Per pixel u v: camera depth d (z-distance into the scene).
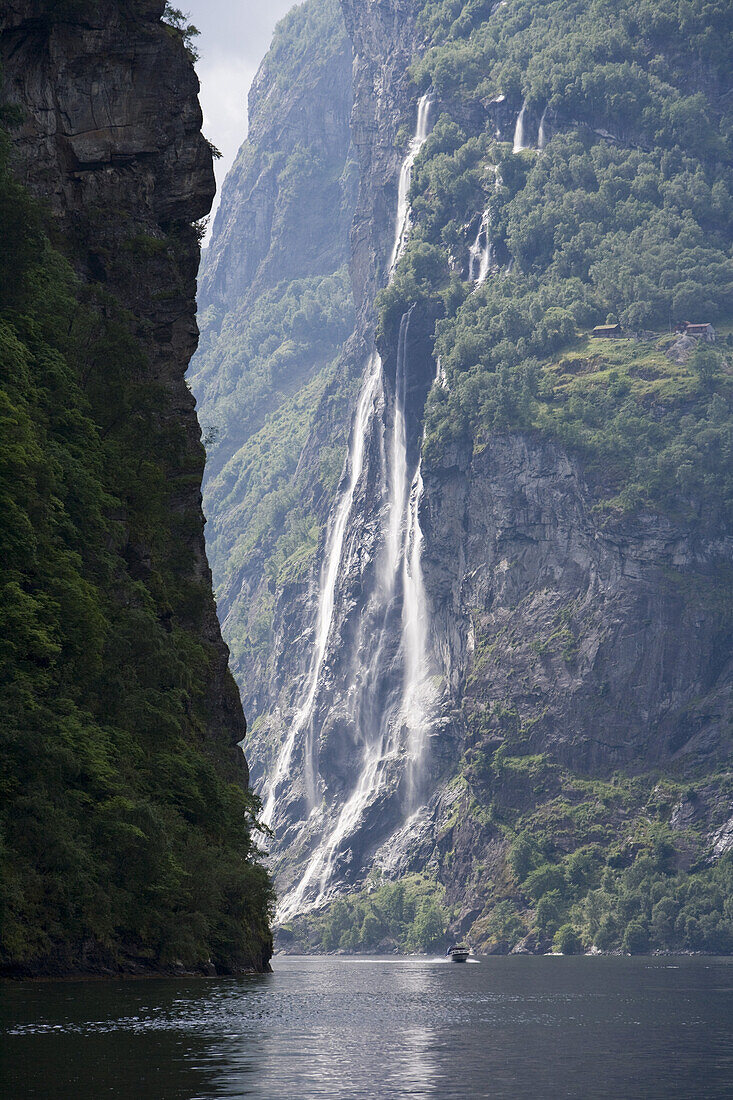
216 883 119.88
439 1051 69.06
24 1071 56.53
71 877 97.81
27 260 127.50
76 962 99.50
